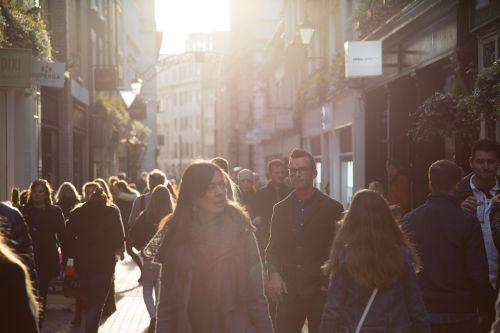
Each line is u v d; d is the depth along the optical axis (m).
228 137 71.81
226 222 4.03
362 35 16.98
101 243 8.34
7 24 12.60
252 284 3.99
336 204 6.32
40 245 8.54
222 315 3.94
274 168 8.83
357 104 19.36
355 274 4.23
